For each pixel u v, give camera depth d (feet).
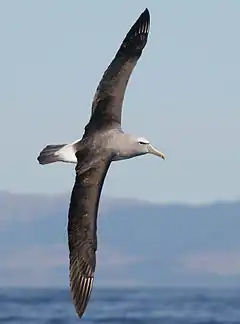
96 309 222.89
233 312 209.77
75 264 54.13
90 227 54.24
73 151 57.06
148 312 209.77
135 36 60.70
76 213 54.54
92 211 54.49
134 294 423.64
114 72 59.98
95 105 59.11
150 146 57.77
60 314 197.88
